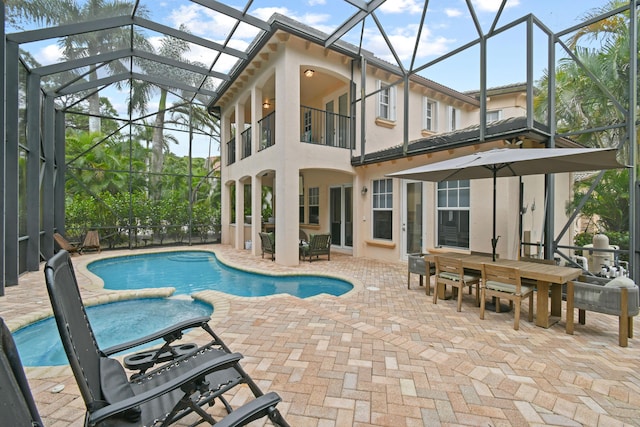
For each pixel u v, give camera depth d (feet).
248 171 33.99
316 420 6.89
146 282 24.00
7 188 19.25
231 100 38.99
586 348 10.80
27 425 3.08
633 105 16.02
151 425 5.08
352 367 9.24
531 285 13.65
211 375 6.49
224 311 14.56
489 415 7.07
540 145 19.95
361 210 31.58
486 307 15.52
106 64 29.71
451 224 24.11
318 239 29.19
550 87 18.75
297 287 22.31
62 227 32.78
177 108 41.29
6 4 17.57
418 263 18.43
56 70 24.11
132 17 22.49
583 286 11.76
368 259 30.22
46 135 28.68
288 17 25.23
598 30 28.19
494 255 15.30
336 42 28.32
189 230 41.70
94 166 37.65
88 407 4.53
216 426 4.10
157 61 28.66
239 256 32.50
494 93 37.68
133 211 38.45
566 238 30.01
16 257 19.40
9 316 13.93
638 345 11.05
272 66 28.32
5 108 18.06
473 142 20.02
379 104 32.60
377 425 6.74
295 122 27.25
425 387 8.20
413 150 23.98
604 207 31.48
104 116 36.06
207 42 26.53
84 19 20.80
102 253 34.24
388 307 15.44
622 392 8.00
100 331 14.16
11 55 19.29
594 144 30.66
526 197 22.79
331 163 29.35
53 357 12.12
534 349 10.69
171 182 41.78
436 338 11.51
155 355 7.33
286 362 9.54
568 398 7.76
